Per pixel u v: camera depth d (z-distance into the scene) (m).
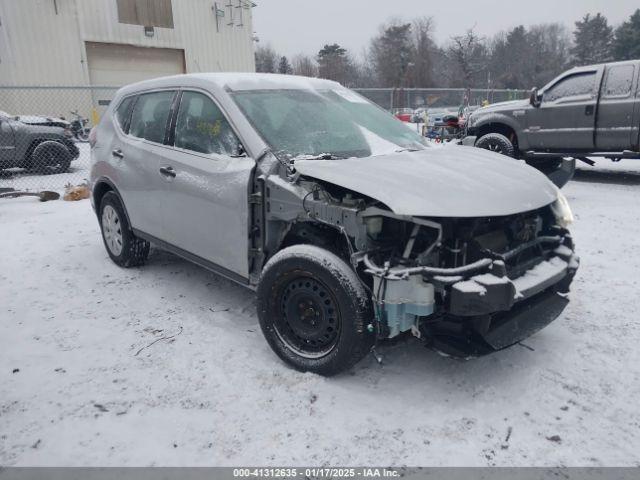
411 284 2.58
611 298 4.14
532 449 2.44
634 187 8.98
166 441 2.53
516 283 2.90
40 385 3.03
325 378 3.01
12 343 3.56
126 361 3.29
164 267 5.08
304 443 2.49
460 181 2.95
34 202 8.59
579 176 10.35
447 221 2.73
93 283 4.68
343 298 2.76
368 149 3.66
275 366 3.17
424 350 3.35
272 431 2.58
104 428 2.63
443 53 42.66
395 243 2.87
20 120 11.09
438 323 2.86
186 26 22.22
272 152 3.26
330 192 2.97
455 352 2.77
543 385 2.95
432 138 17.00
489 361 3.20
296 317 3.07
